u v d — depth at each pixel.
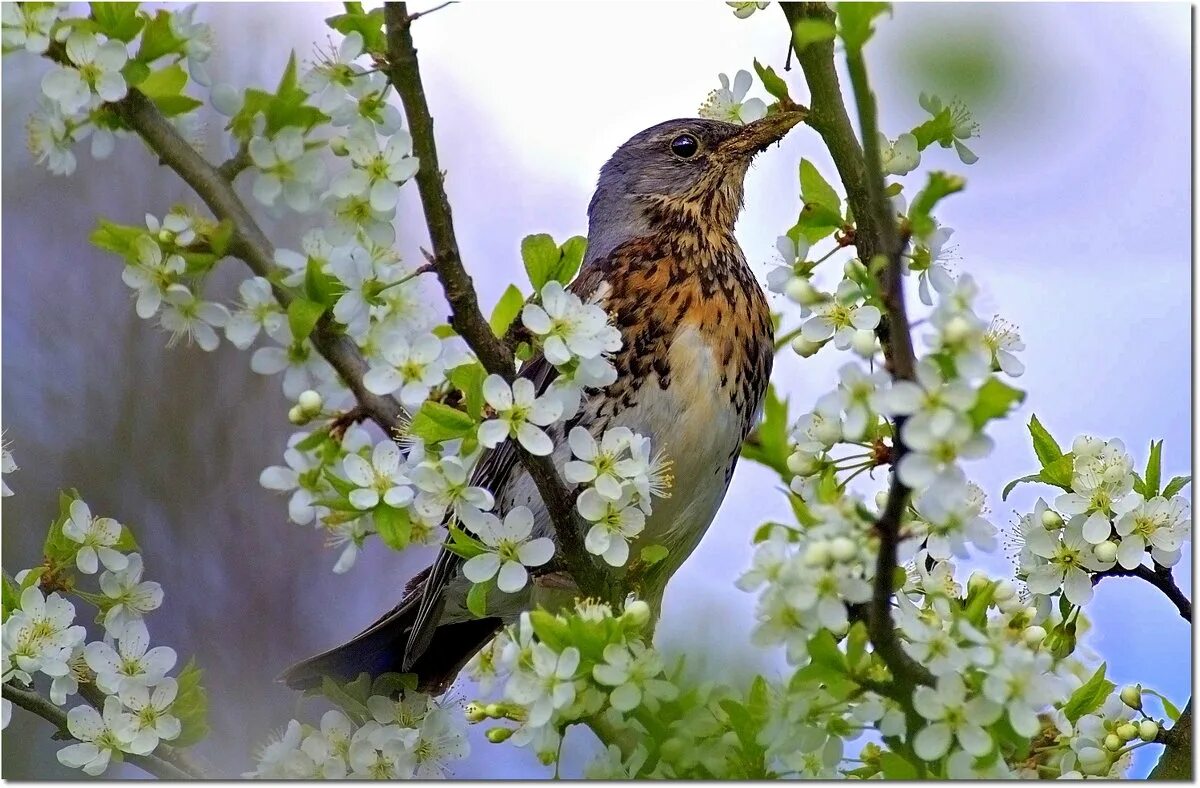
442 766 5.35
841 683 5.21
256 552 6.90
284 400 7.29
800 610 5.20
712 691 5.24
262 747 5.44
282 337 5.34
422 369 5.29
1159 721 5.30
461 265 5.28
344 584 6.97
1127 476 5.31
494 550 5.29
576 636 5.23
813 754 5.23
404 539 5.29
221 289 7.05
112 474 6.87
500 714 5.27
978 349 5.17
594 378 5.29
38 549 6.60
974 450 5.16
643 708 5.23
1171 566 5.31
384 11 5.27
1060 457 5.32
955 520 5.24
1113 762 5.29
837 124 5.31
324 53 5.33
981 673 5.21
